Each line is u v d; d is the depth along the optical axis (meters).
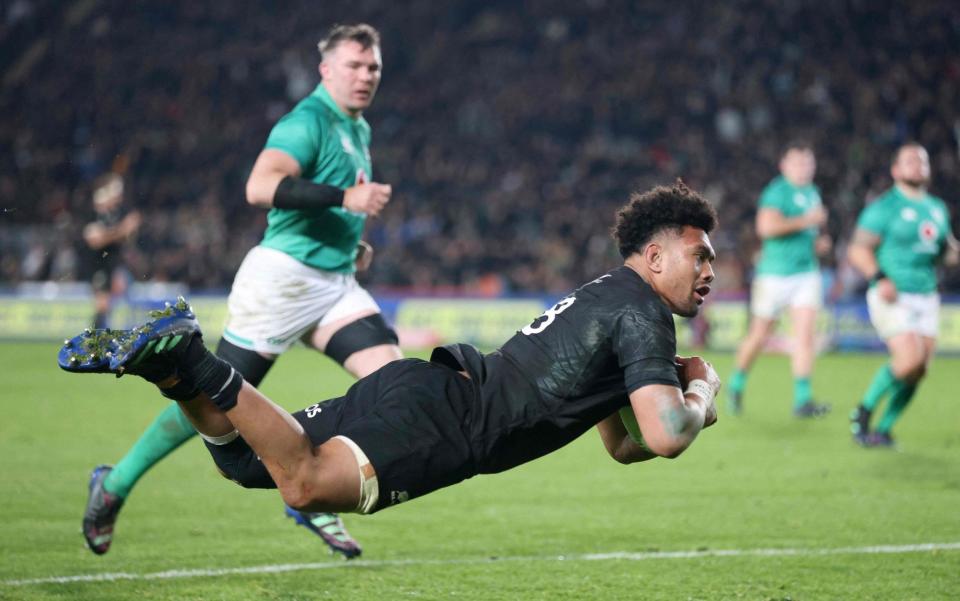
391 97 36.72
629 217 5.29
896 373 11.51
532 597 6.20
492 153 34.56
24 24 39.09
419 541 7.62
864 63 34.53
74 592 6.22
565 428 5.15
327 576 6.65
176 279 28.94
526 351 5.19
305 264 7.35
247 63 37.66
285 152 7.27
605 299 5.14
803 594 6.27
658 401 4.87
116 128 35.53
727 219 29.91
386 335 7.48
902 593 6.29
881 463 10.88
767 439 12.42
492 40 38.12
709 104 34.66
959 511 8.63
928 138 31.64
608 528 8.04
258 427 4.82
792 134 32.47
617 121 35.06
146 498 9.02
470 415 5.16
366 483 4.98
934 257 11.55
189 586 6.38
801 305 14.09
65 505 8.64
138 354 4.56
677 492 9.45
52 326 25.80
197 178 33.66
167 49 38.78
